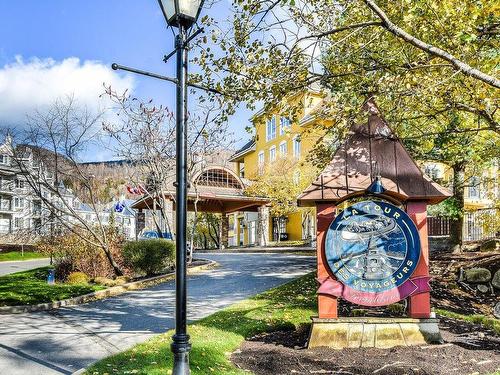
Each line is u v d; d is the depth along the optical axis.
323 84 9.92
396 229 7.41
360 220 7.46
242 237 53.00
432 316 7.26
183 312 4.61
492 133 11.82
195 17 5.12
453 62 6.63
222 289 14.01
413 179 7.58
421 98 8.37
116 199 31.78
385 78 7.84
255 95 8.16
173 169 23.16
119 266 17.66
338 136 9.36
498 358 6.43
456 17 7.10
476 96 7.88
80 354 7.46
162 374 5.66
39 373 6.49
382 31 8.06
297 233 42.53
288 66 7.97
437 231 20.77
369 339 7.10
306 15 8.18
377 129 8.01
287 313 9.55
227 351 6.96
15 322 10.21
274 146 44.91
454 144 12.69
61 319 10.52
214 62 8.23
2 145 16.55
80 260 17.55
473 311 11.57
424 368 5.94
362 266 7.34
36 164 17.39
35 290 14.02
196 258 24.56
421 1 6.85
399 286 7.30
